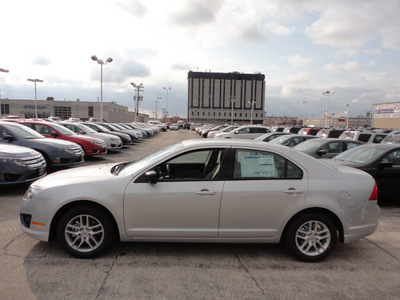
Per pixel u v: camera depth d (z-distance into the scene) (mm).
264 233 3631
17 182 6449
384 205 6754
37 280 3135
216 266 3555
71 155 9422
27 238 4227
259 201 3584
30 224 3641
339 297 2982
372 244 4375
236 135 19734
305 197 3609
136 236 3631
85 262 3559
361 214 3717
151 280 3199
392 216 5879
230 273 3396
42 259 3602
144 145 22062
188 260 3688
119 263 3559
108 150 17219
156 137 33812
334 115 80375
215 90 133625
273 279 3293
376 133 14711
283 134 14086
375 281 3309
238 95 134250
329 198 3633
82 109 84812
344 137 15367
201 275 3336
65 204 3576
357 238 3736
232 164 3709
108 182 3629
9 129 9109
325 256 3691
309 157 3857
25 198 3766
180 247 4059
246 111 134875
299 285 3184
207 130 32875
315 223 3686
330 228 3672
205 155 4590
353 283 3258
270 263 3666
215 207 3572
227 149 3770
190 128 73312
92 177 3789
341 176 3795
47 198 3582
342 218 3654
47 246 3969
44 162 7398
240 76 133250
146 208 3566
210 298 2906
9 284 3049
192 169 4594
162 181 3625
